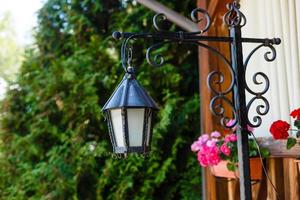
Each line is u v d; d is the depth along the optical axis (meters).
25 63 5.21
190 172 4.57
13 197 4.73
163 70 4.73
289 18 2.57
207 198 3.72
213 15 3.62
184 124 4.65
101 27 5.21
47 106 4.92
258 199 2.82
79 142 4.63
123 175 4.48
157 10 4.16
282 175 2.61
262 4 2.89
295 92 2.52
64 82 4.87
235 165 2.61
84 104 4.68
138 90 1.72
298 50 2.50
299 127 2.15
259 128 2.96
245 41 1.93
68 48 5.27
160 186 4.61
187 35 1.88
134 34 1.81
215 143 2.76
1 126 5.07
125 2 5.18
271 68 2.75
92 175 4.64
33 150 4.89
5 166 4.93
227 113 3.51
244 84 1.89
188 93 4.91
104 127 4.70
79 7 5.22
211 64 3.68
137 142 1.69
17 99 5.14
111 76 4.79
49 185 4.64
